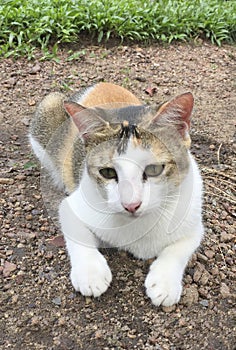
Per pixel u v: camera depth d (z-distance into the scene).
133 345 0.48
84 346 0.48
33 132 0.73
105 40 1.07
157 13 1.14
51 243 0.59
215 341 0.49
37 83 0.93
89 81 0.95
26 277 0.55
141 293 0.53
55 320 0.50
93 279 0.51
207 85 0.99
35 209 0.64
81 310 0.51
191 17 1.17
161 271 0.51
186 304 0.52
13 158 0.74
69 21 1.04
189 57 1.08
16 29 1.03
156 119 0.49
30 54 0.98
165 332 0.50
